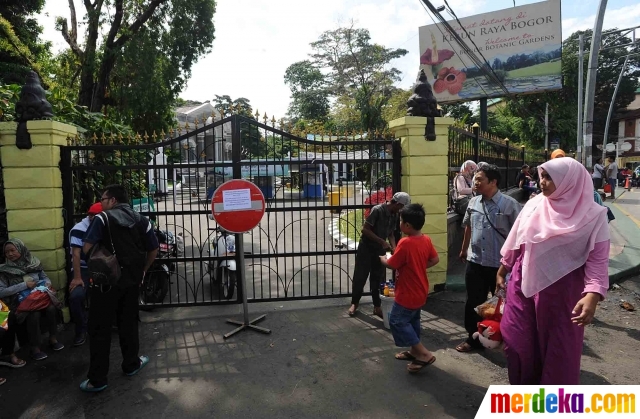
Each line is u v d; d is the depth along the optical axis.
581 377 3.45
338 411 3.05
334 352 4.00
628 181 23.69
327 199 6.53
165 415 3.05
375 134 5.59
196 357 3.96
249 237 10.02
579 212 2.41
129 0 16.73
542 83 19.28
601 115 43.19
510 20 19.62
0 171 4.75
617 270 5.83
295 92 46.34
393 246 4.85
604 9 9.80
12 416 3.07
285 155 5.66
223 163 5.05
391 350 4.03
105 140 5.16
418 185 5.34
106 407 3.17
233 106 5.05
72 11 17.39
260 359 3.89
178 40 16.84
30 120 4.51
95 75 16.66
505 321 2.71
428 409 3.05
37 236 4.61
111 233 3.38
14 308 3.89
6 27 13.72
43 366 3.84
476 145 7.88
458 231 6.96
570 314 2.42
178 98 19.77
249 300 5.33
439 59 20.95
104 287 3.32
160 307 5.15
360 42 37.50
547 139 27.81
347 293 5.49
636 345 4.05
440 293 5.58
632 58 38.53
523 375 2.61
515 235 2.79
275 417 3.00
